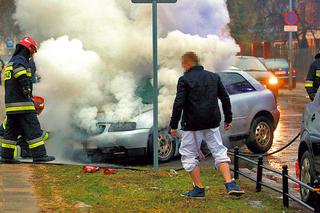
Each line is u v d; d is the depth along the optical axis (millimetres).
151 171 10805
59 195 8734
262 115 14086
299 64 48562
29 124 10695
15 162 11070
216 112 8703
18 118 10703
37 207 7914
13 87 10578
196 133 8688
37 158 10836
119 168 11102
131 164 12352
